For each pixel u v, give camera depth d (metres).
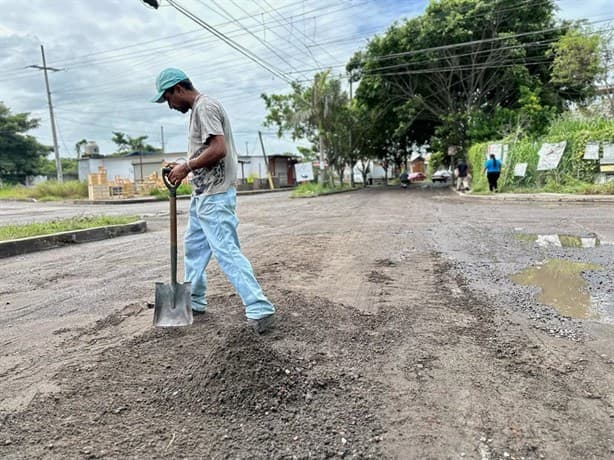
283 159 44.00
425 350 2.58
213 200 2.75
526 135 17.50
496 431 1.79
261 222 9.56
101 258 5.75
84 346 2.69
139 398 2.04
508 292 3.76
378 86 25.81
